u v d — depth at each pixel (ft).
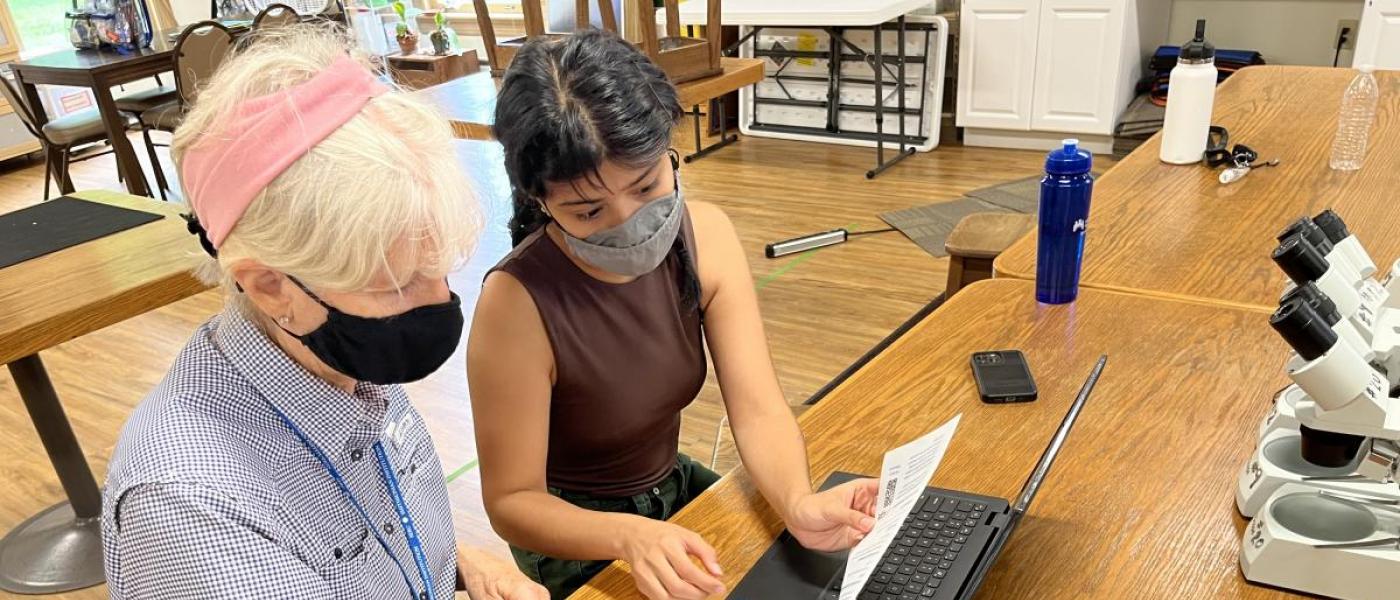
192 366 2.43
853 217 13.79
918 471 2.90
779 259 12.48
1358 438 3.00
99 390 10.39
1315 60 15.05
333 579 2.57
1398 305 3.84
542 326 3.87
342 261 2.12
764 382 4.17
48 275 6.23
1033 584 3.07
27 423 9.77
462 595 6.81
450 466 8.48
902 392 4.29
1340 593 2.87
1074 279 4.91
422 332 2.42
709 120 18.70
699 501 3.74
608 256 3.63
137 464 2.25
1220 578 3.03
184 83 15.10
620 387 4.07
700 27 18.19
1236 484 3.46
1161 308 4.82
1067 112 15.48
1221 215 5.97
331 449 2.59
